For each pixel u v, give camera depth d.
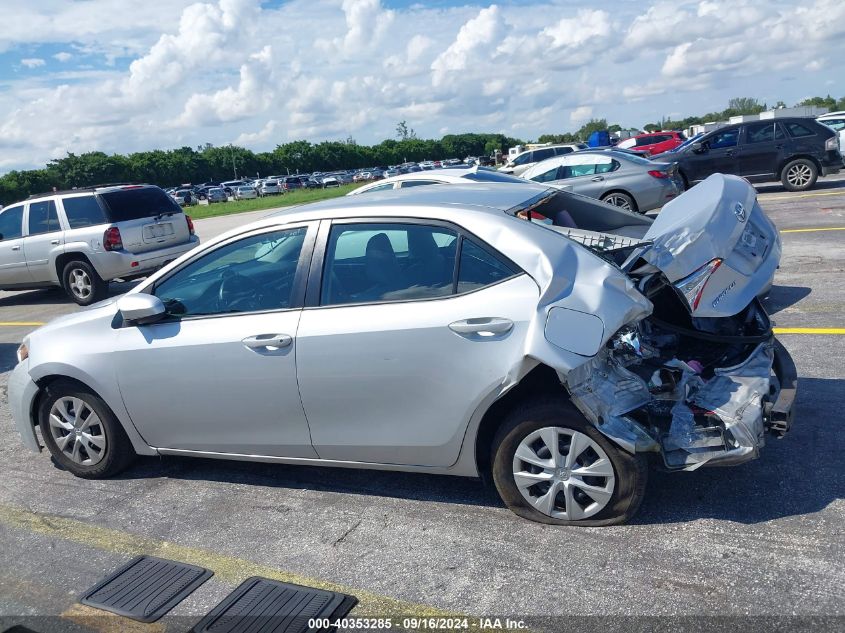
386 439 3.71
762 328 3.99
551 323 3.21
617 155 13.48
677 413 3.47
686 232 3.66
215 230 24.19
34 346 4.52
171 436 4.26
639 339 3.69
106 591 3.34
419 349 3.50
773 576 3.00
